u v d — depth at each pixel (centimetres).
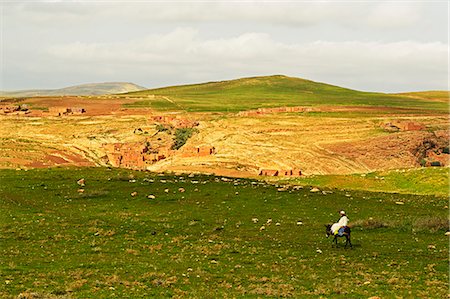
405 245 3550
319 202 5131
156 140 17712
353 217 4544
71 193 5659
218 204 5075
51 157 14900
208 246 3556
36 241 3709
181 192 5597
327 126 19275
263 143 16825
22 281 2730
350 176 6944
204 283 2725
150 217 4597
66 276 2841
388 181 6575
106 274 2895
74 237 3831
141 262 3148
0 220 4359
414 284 2653
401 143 16575
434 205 5009
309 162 15088
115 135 18312
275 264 3109
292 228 4172
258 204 5056
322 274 2888
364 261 3159
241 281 2764
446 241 3656
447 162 16225
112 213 4759
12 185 6053
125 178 6372
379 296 2452
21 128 19400
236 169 14012
